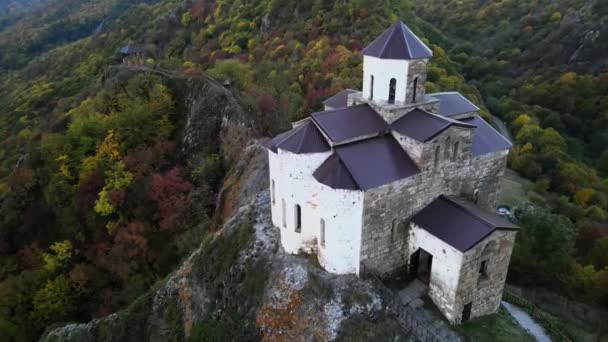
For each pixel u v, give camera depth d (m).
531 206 52.16
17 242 62.94
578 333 35.25
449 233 29.36
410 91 33.91
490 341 29.53
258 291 34.97
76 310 52.66
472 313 31.14
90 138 67.56
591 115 89.62
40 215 63.72
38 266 58.09
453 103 38.06
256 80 91.38
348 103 37.53
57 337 43.97
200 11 135.88
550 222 42.69
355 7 100.00
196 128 68.38
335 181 29.41
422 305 31.23
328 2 107.25
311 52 94.69
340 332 30.05
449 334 29.08
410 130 31.73
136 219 58.50
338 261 31.72
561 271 43.50
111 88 81.00
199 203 58.16
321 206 30.98
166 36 135.88
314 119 32.44
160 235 56.59
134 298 50.88
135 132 67.69
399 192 30.86
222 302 37.44
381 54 33.03
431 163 31.56
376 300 30.59
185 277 41.69
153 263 54.78
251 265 36.84
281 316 32.56
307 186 32.25
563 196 65.44
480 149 34.81
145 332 41.31
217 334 35.94
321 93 77.00
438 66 94.44
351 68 81.25
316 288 31.95
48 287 52.53
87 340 42.72
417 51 32.78
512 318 32.78
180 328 39.62
